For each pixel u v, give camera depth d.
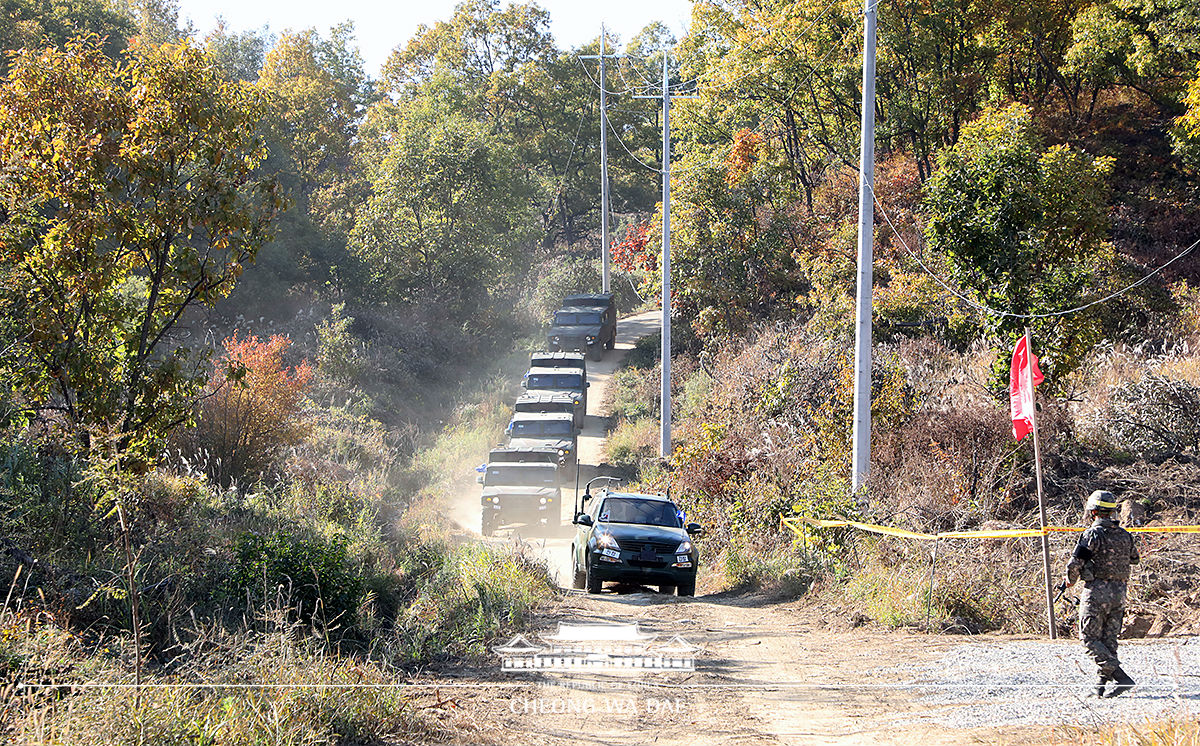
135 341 30.33
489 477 60.50
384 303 110.69
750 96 117.81
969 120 101.69
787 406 56.97
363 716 16.98
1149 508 38.66
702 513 54.22
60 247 28.52
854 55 98.88
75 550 26.73
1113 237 86.44
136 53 30.42
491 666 23.09
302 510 41.84
